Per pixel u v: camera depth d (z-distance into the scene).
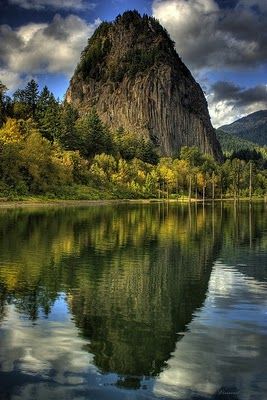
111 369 11.35
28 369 11.31
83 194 130.75
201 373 11.22
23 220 54.69
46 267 23.98
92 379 10.86
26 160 112.31
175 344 13.02
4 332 13.80
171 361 11.87
